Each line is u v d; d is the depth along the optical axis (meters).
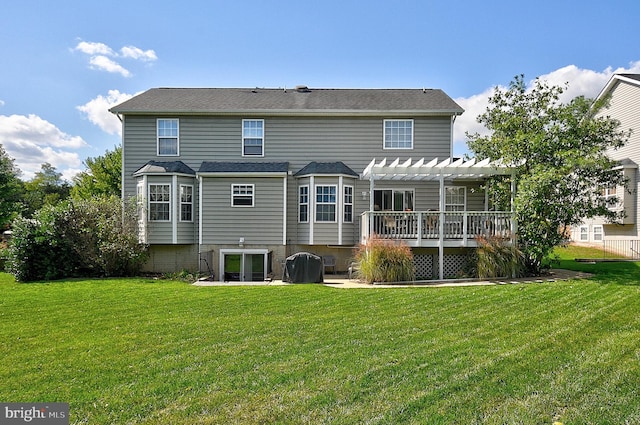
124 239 13.31
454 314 7.08
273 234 14.36
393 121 15.20
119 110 14.95
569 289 9.07
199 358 4.90
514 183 12.20
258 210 14.38
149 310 7.72
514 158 12.09
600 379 4.05
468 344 5.30
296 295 9.13
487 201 14.35
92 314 7.41
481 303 7.95
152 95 16.48
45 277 12.70
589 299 7.98
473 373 4.27
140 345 5.47
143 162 15.26
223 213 14.35
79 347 5.40
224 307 7.93
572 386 3.90
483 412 3.41
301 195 14.66
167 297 9.06
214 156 15.29
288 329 6.21
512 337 5.61
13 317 7.22
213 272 14.28
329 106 15.30
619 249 17.95
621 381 3.99
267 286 10.73
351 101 15.89
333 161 15.20
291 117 15.28
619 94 18.05
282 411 3.48
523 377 4.14
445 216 14.23
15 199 30.33
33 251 12.57
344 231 14.34
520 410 3.43
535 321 6.46
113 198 13.81
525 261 11.82
